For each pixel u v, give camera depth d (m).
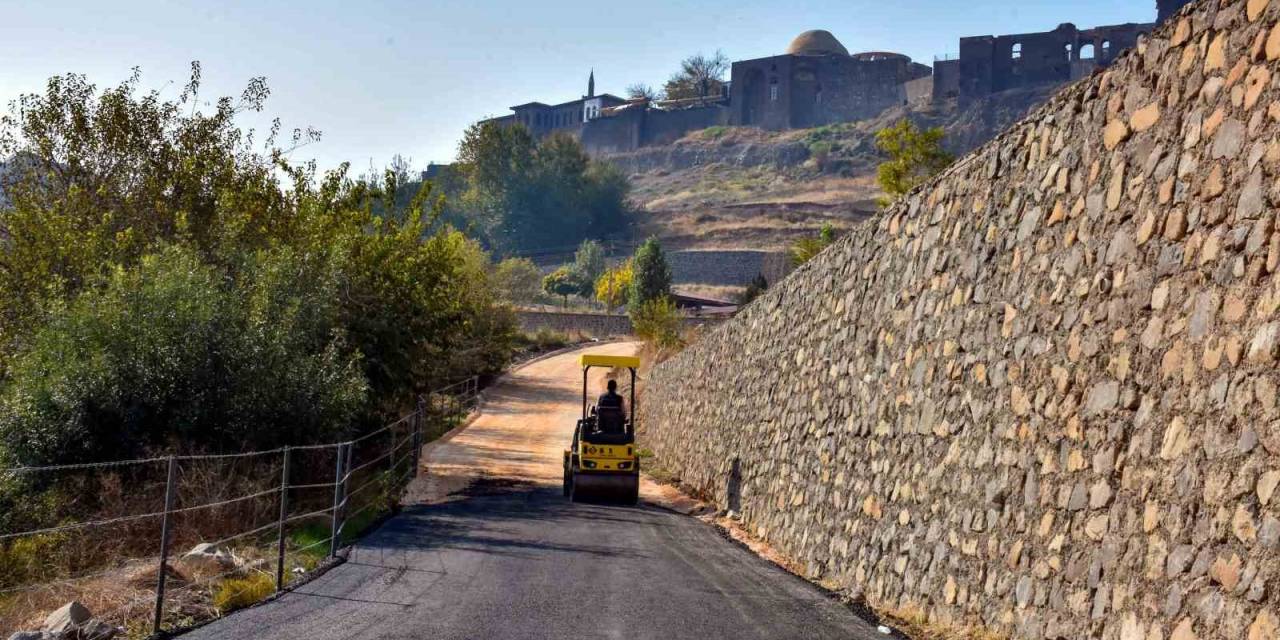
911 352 11.12
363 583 10.76
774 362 18.36
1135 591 6.19
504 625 8.54
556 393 56.75
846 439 13.05
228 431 16.58
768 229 127.12
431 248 27.03
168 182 22.78
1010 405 8.44
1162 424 6.21
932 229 11.08
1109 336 7.02
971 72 151.62
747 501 18.73
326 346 20.56
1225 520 5.45
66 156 22.44
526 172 144.50
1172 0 136.75
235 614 8.96
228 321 17.12
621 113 193.12
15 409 14.91
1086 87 7.94
